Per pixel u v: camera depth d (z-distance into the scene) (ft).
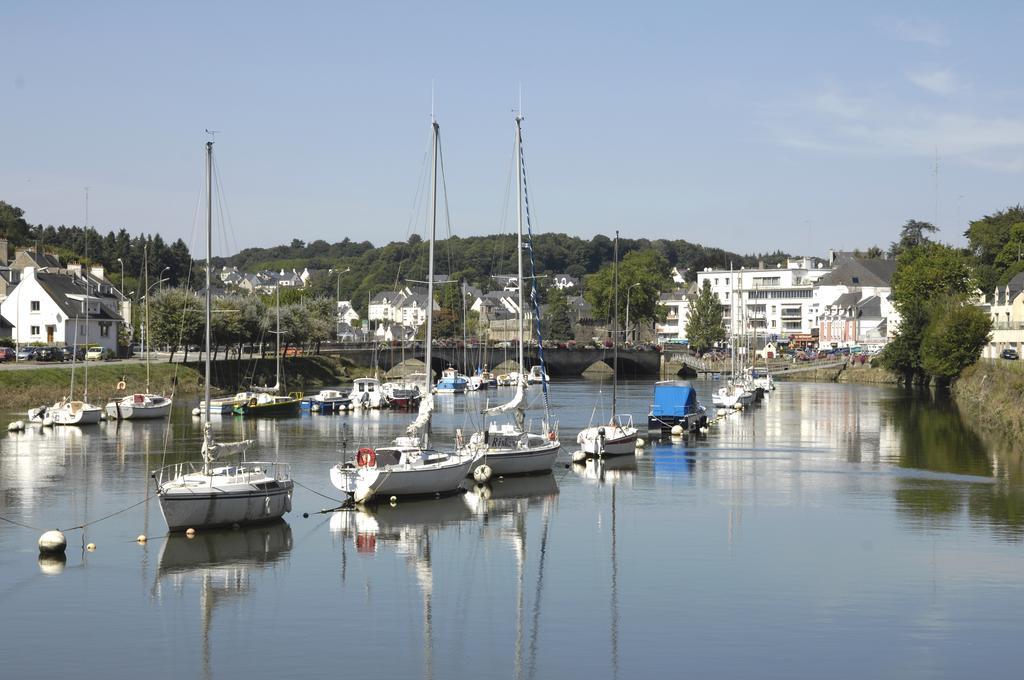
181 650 134.41
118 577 164.45
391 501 219.61
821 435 354.95
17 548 180.75
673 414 360.48
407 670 128.36
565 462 286.05
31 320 563.89
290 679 125.49
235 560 174.50
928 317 608.19
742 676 126.11
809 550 182.91
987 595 156.04
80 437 332.60
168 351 612.70
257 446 314.76
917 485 247.50
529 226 291.79
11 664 129.49
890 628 142.00
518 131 289.12
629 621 145.28
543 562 175.52
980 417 404.16
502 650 134.82
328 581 163.94
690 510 217.15
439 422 405.59
